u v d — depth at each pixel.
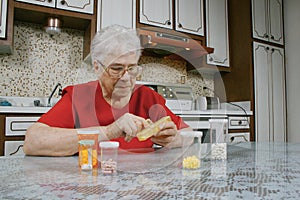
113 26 0.65
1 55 2.04
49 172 0.48
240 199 0.31
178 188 0.36
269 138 2.76
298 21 2.94
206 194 0.33
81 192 0.34
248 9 2.76
